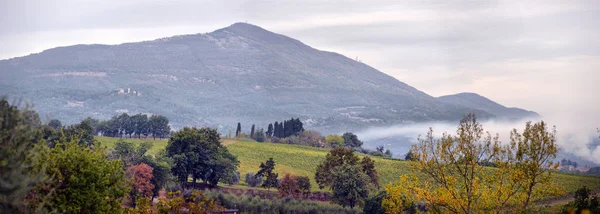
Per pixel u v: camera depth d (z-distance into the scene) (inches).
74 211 2107.5
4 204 1408.7
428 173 2395.4
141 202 2425.0
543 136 2233.0
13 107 1502.2
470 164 2322.8
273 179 7027.6
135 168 5098.4
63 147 3663.9
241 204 5270.7
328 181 6589.6
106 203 2261.3
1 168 1408.7
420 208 3112.7
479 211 2245.3
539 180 2226.9
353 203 5969.5
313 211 5349.4
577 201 2637.8
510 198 2257.6
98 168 2233.0
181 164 6579.7
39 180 1525.6
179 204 2379.4
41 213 1582.2
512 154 2295.8
